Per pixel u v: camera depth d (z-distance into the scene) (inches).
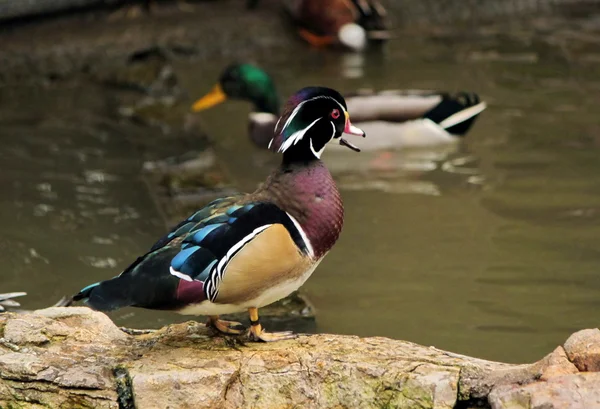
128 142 567.5
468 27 756.6
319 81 661.9
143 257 253.8
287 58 708.0
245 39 725.3
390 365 257.1
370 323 380.2
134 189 505.4
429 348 271.3
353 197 503.5
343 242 451.2
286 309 382.0
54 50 686.5
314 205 258.2
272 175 266.7
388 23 757.3
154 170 527.8
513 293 401.7
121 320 383.9
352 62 696.4
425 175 532.1
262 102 588.1
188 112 618.2
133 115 607.5
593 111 594.2
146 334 288.2
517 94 625.3
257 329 274.2
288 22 745.6
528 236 451.5
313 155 265.1
